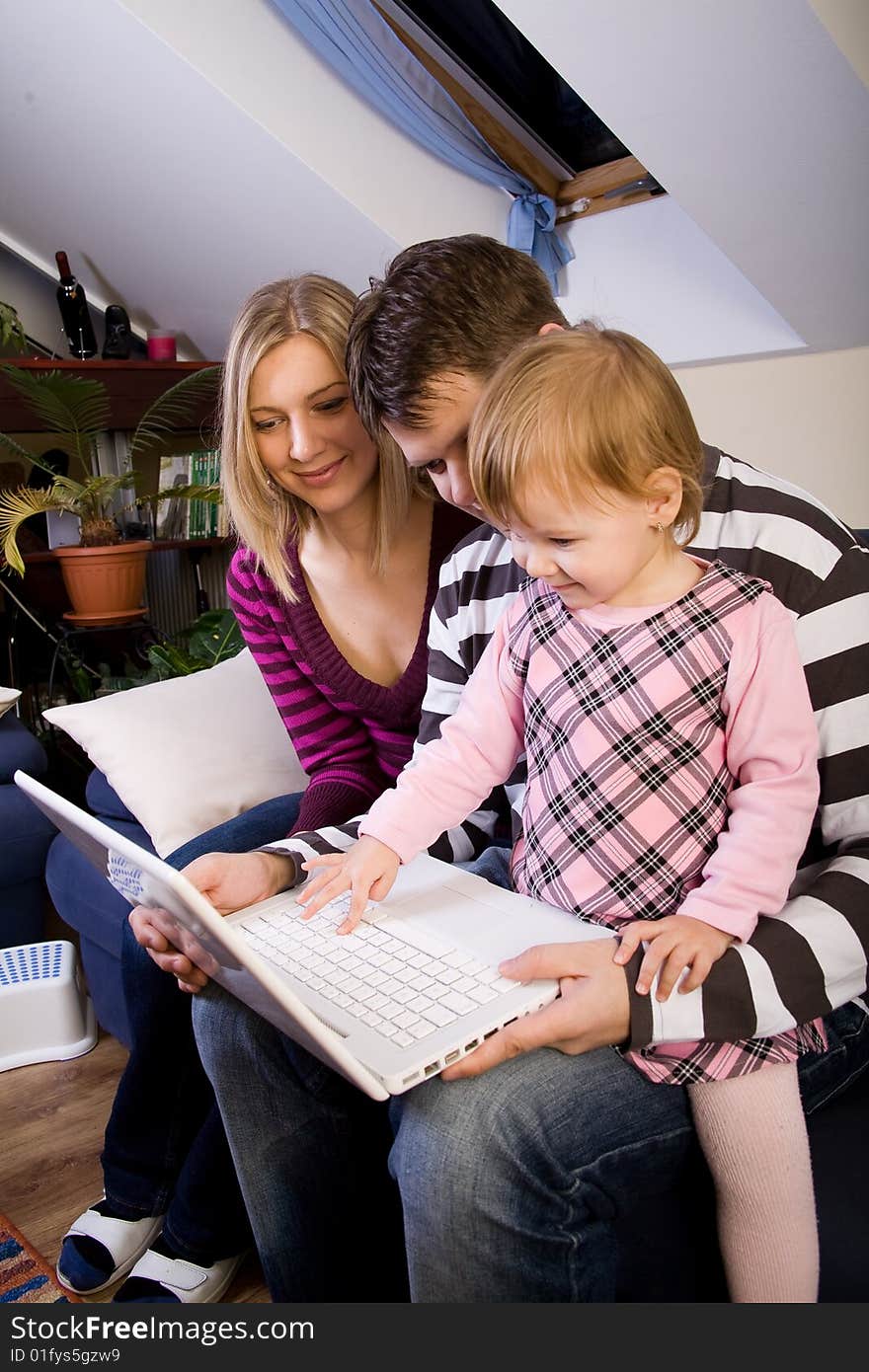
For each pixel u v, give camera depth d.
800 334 2.81
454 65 2.74
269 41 2.54
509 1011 0.94
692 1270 1.04
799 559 1.09
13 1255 1.52
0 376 3.20
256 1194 1.17
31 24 2.60
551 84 2.82
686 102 2.23
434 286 1.08
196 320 3.64
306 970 1.06
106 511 3.27
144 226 3.25
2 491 3.45
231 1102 1.16
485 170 2.94
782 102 2.16
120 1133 1.48
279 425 1.41
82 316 3.45
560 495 0.93
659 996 0.94
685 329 3.05
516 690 1.16
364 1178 1.21
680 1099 0.99
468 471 1.12
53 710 1.90
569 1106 0.94
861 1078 1.11
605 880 1.04
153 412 3.45
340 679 1.59
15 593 3.53
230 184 2.88
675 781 1.01
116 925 1.79
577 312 3.24
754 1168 0.95
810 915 0.98
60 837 2.05
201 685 1.97
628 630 1.03
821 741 1.05
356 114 2.73
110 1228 1.48
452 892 1.16
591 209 3.06
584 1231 0.96
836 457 2.94
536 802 1.12
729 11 2.00
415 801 1.17
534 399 0.93
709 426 3.20
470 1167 0.91
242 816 1.62
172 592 4.02
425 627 1.56
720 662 1.00
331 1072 1.16
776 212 2.44
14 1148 1.77
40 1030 2.02
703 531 1.14
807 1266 0.93
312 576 1.60
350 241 2.95
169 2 2.38
